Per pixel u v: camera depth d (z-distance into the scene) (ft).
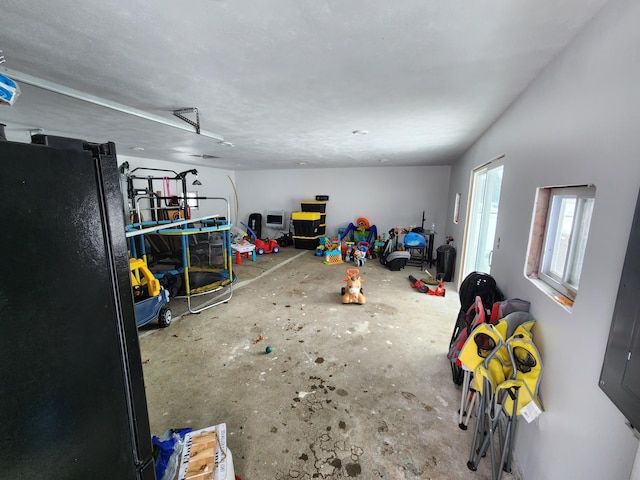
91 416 2.03
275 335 9.47
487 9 3.38
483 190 11.09
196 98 6.81
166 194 17.92
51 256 1.72
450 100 6.75
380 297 13.08
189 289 11.38
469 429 5.68
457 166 16.70
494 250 7.48
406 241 17.62
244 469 4.84
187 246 12.31
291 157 17.19
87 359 1.99
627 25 2.81
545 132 4.77
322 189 24.49
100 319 2.07
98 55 4.72
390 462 4.96
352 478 4.68
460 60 4.76
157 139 11.76
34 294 1.63
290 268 18.02
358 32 3.96
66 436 1.86
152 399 6.51
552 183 4.44
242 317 10.87
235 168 24.66
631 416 2.26
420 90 6.16
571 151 3.88
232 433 5.58
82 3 3.33
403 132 10.12
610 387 2.58
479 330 4.69
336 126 9.43
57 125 9.49
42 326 1.69
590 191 3.69
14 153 1.49
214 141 12.12
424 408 6.23
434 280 15.34
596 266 3.14
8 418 1.54
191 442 4.27
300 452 5.16
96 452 2.09
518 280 5.64
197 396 6.60
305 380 7.16
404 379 7.20
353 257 20.11
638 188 2.54
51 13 3.54
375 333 9.64
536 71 5.05
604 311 2.96
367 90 6.21
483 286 6.68
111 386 2.18
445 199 21.39
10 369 1.54
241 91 6.33
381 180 22.72
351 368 7.66
